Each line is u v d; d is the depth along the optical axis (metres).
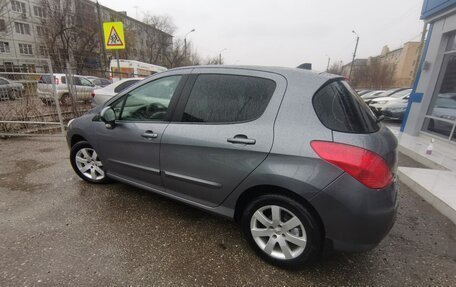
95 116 3.32
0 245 2.36
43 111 6.57
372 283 2.06
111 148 3.14
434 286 2.05
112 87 6.97
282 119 2.04
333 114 1.95
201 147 2.35
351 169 1.78
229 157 2.21
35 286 1.92
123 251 2.33
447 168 4.52
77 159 3.64
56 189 3.50
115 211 2.99
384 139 2.03
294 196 2.01
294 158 1.93
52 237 2.49
